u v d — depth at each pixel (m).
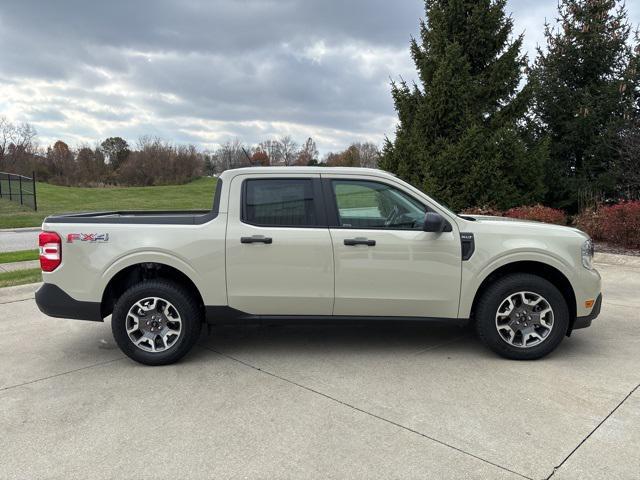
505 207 11.69
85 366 4.46
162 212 5.54
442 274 4.37
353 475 2.75
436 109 12.23
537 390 3.81
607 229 10.19
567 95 13.49
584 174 13.56
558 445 3.02
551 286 4.34
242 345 4.97
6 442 3.14
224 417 3.44
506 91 12.67
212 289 4.41
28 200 29.98
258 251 4.36
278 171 4.50
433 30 12.89
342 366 4.37
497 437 3.12
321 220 4.43
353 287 4.39
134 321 4.43
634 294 6.86
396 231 4.39
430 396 3.73
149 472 2.80
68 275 4.40
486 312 4.40
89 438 3.18
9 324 5.80
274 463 2.87
